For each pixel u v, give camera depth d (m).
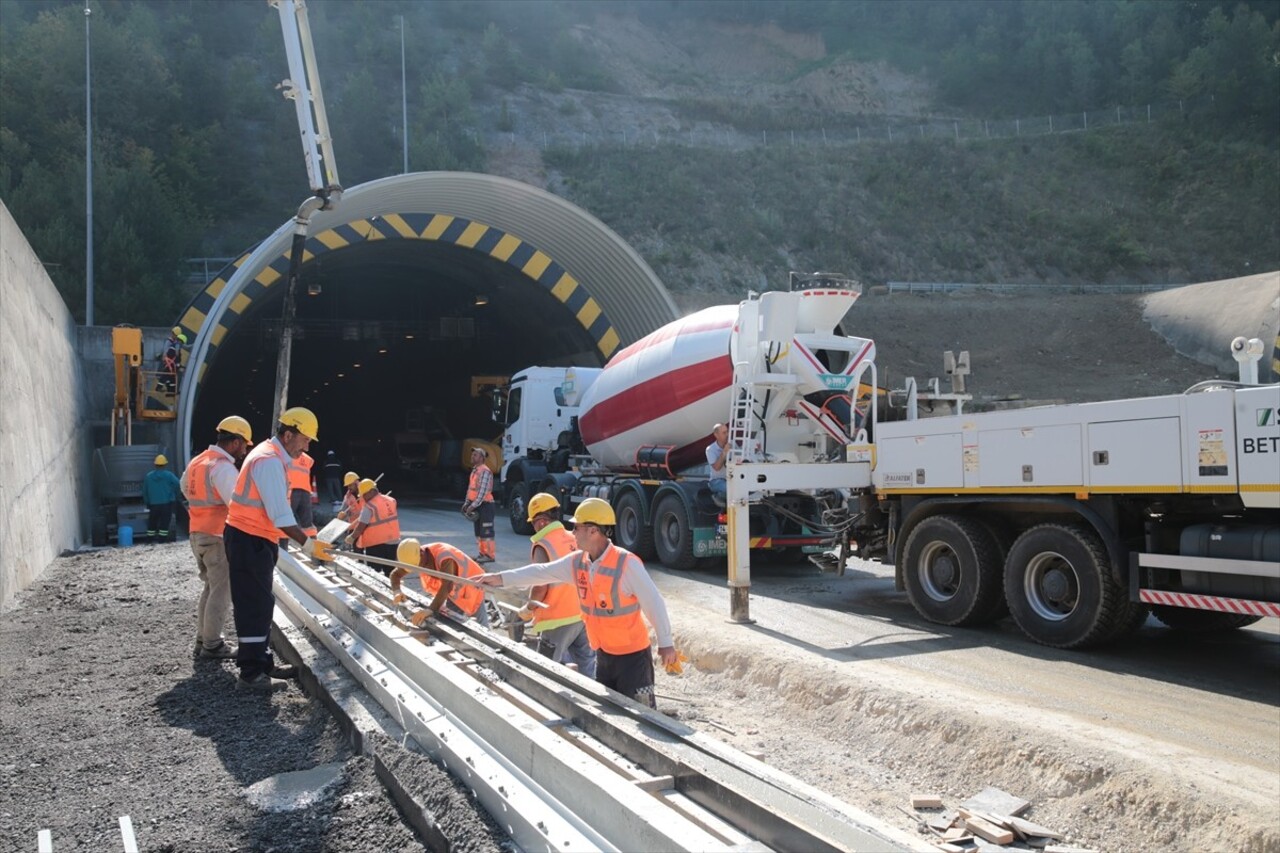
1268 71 70.19
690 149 69.62
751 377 11.52
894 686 6.82
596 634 5.49
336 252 25.72
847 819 3.08
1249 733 5.84
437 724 4.48
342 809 4.12
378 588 7.63
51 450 15.24
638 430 14.59
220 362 41.50
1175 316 42.47
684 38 115.56
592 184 64.31
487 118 73.75
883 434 10.18
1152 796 4.83
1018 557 8.73
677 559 13.22
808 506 12.78
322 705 5.68
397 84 76.75
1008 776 5.46
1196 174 65.50
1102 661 7.91
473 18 94.25
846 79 99.19
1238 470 6.88
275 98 65.81
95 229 39.81
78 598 10.34
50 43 52.00
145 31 63.81
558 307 28.78
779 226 61.53
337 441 52.62
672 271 56.16
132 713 5.67
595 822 3.27
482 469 13.66
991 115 86.75
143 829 3.96
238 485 6.20
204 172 53.88
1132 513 7.95
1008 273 59.38
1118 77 83.62
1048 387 39.56
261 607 6.17
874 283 58.28
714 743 3.75
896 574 10.04
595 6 114.06
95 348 23.41
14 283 12.81
